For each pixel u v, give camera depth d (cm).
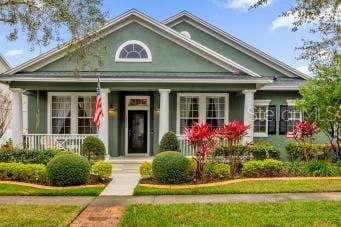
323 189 949
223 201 840
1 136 2345
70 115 1755
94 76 1513
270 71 2009
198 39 2002
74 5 791
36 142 1595
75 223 671
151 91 1744
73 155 1052
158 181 1048
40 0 764
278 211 740
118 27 1648
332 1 677
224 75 1599
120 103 1773
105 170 1095
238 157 1248
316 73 1380
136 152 1788
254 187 973
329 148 1430
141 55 1661
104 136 1541
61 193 916
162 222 667
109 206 802
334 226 642
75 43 866
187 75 1579
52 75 1538
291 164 1228
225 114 1767
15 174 1075
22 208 771
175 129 1755
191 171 1080
